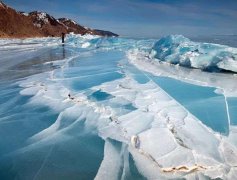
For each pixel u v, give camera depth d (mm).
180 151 3994
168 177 3582
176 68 11969
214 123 5250
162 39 17281
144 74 9898
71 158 4168
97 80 8773
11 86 8102
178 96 7016
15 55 17281
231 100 6711
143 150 4082
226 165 3764
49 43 32562
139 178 3598
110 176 3662
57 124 5301
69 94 6902
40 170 3896
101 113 5598
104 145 4426
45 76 9523
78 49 23469
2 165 4051
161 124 4863
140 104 5977
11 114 5863
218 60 11281
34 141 4711
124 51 20234
